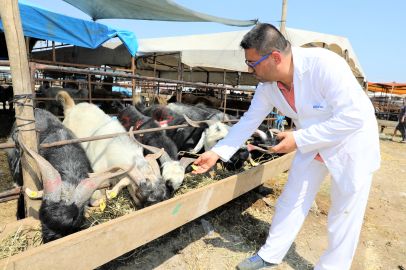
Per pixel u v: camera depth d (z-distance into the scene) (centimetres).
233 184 287
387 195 524
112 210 260
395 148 1047
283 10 636
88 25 676
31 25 595
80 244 160
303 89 211
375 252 325
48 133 310
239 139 270
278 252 250
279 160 379
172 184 299
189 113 541
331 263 240
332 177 227
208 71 1352
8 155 344
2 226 202
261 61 206
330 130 199
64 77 1125
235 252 298
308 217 399
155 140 399
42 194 212
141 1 607
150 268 263
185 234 322
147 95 1225
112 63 937
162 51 897
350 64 959
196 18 715
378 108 1961
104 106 1064
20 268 137
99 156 353
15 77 189
